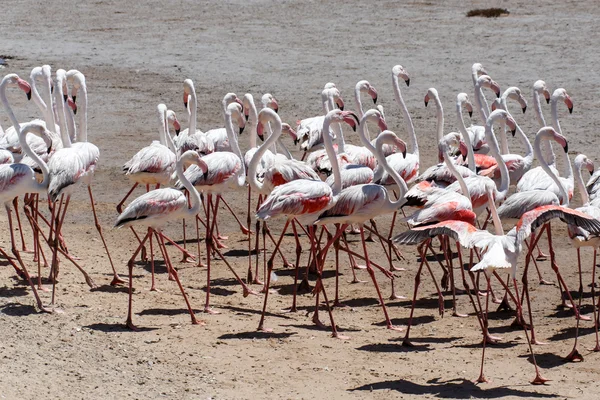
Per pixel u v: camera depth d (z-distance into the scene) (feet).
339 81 93.09
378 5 143.33
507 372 31.60
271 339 35.09
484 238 31.37
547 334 35.94
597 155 64.85
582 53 100.63
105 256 47.75
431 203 37.42
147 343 34.04
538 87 51.83
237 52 110.83
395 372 31.60
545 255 46.65
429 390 29.81
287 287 43.50
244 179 45.01
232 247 50.24
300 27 126.72
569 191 43.21
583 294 40.81
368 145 39.93
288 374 31.32
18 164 39.42
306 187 37.09
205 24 131.95
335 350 34.01
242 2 151.94
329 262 47.37
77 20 138.31
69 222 53.98
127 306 38.91
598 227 30.99
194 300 40.52
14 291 39.93
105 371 30.94
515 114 78.23
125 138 74.95
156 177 44.39
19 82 45.27
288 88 91.15
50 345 33.12
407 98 85.46
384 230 52.06
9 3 156.46
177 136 52.42
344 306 40.37
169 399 28.76
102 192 60.44
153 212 36.45
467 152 46.55
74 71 48.01
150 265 46.60
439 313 39.17
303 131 53.26
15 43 119.24
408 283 43.80
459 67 97.09
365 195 37.29
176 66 103.81
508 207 39.34
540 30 115.75
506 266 30.01
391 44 111.65
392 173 39.50
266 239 51.42
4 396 27.99
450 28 120.57
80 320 36.35
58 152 40.86
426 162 65.10
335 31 122.31
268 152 47.60
